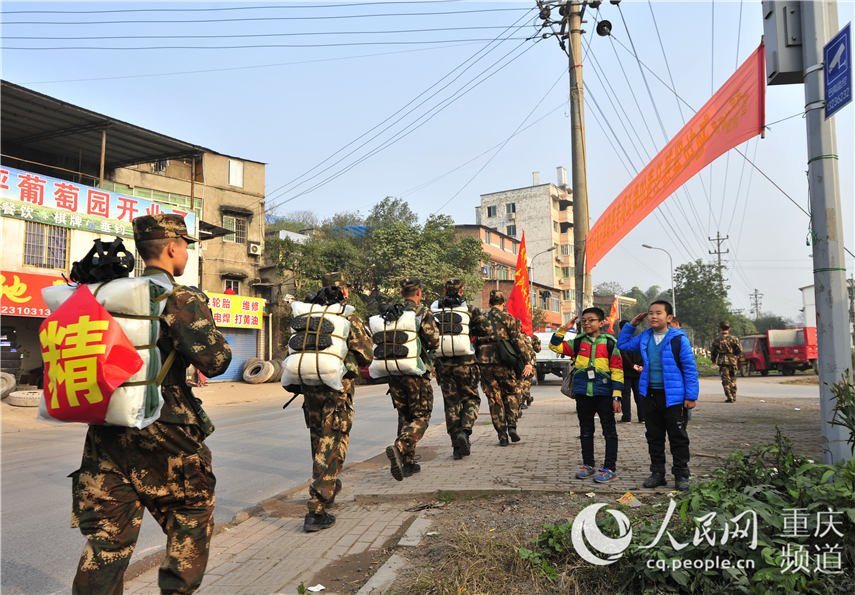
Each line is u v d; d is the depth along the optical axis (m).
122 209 19.88
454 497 5.06
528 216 63.44
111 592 2.27
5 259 17.03
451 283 7.02
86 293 2.36
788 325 92.25
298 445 8.77
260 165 29.97
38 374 17.67
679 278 55.50
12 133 20.64
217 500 5.50
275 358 27.75
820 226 4.61
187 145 21.95
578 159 12.11
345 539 4.19
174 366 2.51
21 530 4.75
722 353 13.72
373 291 33.44
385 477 6.11
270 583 3.46
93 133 20.62
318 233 41.16
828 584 2.75
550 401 14.62
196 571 2.44
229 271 27.97
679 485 4.79
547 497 4.82
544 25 13.08
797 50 4.80
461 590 2.95
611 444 5.43
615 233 8.87
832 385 3.93
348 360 4.69
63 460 7.97
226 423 11.93
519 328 7.61
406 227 34.25
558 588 2.97
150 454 2.39
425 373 6.09
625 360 8.90
